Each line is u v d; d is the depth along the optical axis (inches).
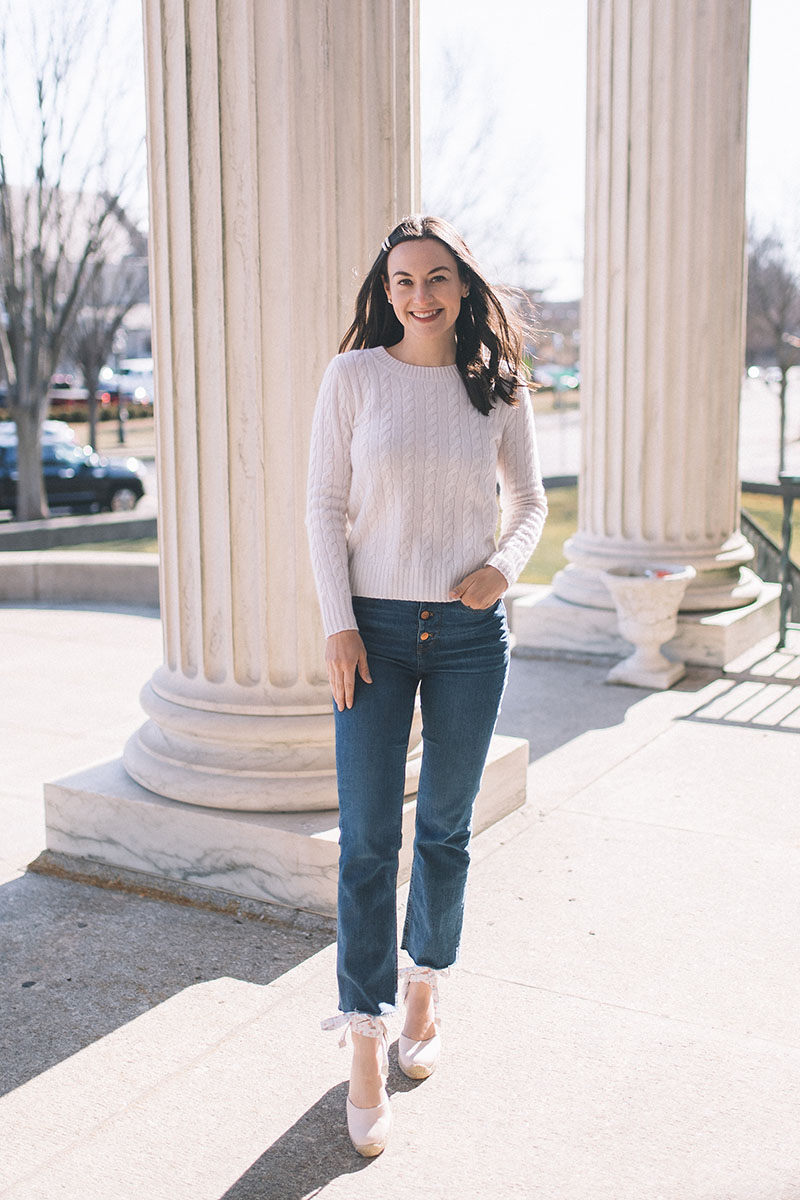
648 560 275.7
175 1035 117.3
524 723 227.8
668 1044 114.0
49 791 163.0
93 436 1080.8
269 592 151.4
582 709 236.8
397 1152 98.3
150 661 301.0
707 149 262.2
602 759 204.7
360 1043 98.8
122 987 127.2
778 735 217.2
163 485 158.4
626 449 278.5
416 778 152.6
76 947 136.9
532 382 105.1
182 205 146.3
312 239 143.2
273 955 134.3
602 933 137.9
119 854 158.1
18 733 233.6
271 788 149.9
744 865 157.8
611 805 181.6
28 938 139.2
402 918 142.8
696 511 277.3
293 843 143.6
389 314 104.0
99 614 370.0
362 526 100.3
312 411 147.3
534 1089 106.9
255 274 143.4
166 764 157.9
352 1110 99.4
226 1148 99.3
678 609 273.9
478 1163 96.7
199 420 151.3
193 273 146.9
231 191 142.9
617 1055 112.3
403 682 100.0
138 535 660.1
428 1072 108.8
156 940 138.4
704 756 205.8
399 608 98.7
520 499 106.3
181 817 151.9
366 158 145.6
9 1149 99.7
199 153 143.9
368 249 147.3
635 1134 100.1
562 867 157.3
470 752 102.1
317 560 99.0
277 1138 100.7
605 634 275.7
